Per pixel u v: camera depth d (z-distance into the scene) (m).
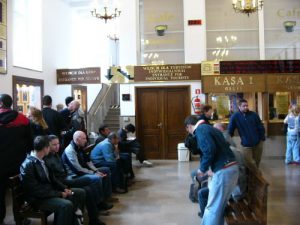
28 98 7.43
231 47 9.13
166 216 4.36
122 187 5.61
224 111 8.72
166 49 9.28
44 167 3.62
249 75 8.30
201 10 8.94
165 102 9.01
